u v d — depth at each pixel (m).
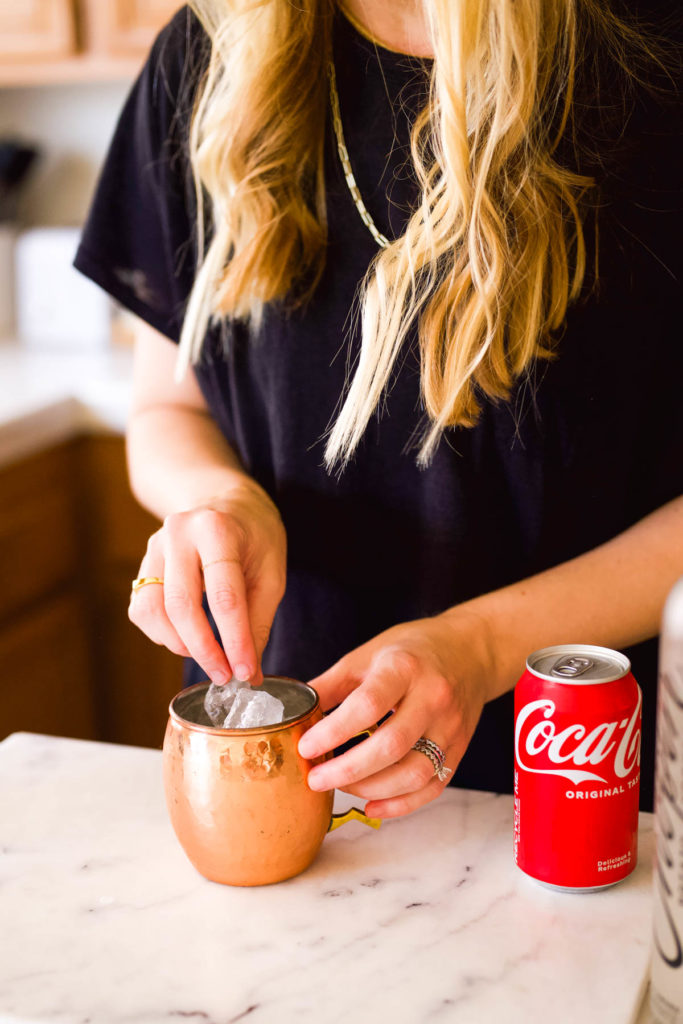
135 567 1.94
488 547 0.89
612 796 0.59
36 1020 0.51
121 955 0.56
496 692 0.71
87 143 2.37
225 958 0.56
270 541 0.75
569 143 0.79
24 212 2.44
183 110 0.92
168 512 0.85
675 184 0.79
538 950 0.56
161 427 0.98
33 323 2.27
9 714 1.79
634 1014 0.52
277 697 0.66
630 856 0.61
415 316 0.83
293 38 0.80
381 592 0.92
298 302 0.87
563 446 0.85
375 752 0.60
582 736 0.58
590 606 0.75
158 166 0.94
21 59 2.03
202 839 0.60
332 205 0.85
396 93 0.82
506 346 0.80
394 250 0.80
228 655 0.64
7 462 1.70
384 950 0.56
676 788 0.47
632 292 0.81
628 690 0.59
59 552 1.87
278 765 0.59
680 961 0.48
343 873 0.63
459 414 0.80
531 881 0.62
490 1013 0.52
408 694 0.62
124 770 0.76
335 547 0.92
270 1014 0.52
